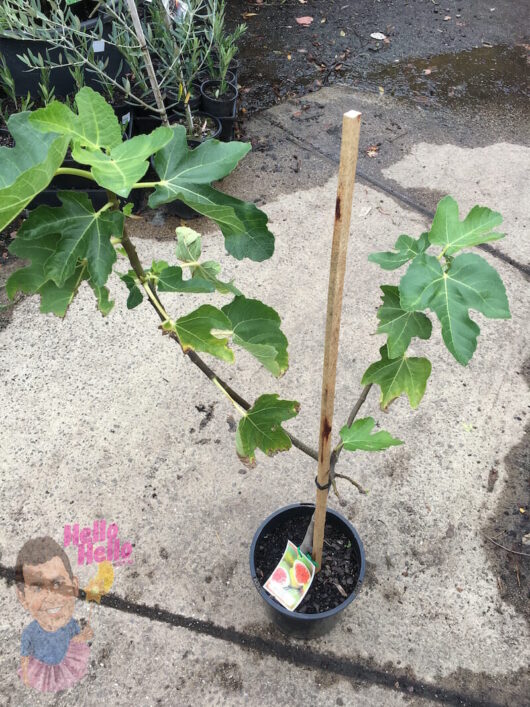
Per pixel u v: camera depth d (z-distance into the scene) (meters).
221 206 1.08
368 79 4.83
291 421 2.63
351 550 1.99
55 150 0.88
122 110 3.81
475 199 3.74
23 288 1.23
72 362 2.84
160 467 2.47
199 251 1.45
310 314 3.07
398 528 2.29
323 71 4.91
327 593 1.91
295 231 3.52
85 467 2.46
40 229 1.06
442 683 1.94
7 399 2.69
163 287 1.26
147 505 2.36
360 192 3.79
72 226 1.08
